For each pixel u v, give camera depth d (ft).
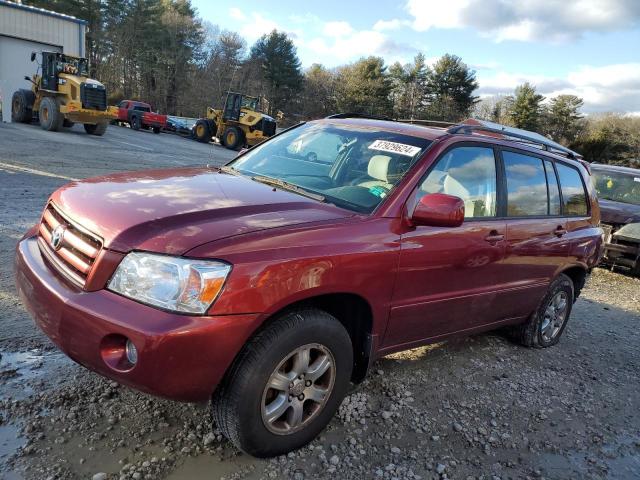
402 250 10.38
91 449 8.87
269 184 11.61
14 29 87.15
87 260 8.48
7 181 29.66
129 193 9.86
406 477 9.50
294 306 9.25
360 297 9.95
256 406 8.64
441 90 253.44
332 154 12.59
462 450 10.66
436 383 13.38
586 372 15.74
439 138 12.14
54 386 10.47
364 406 11.65
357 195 10.93
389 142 12.29
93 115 66.33
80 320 8.00
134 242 8.16
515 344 16.98
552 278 15.94
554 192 15.85
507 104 253.03
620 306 24.39
